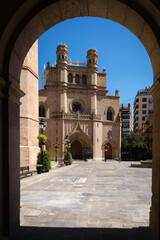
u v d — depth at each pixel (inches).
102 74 1915.6
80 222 211.0
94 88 1807.3
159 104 174.7
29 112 732.0
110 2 184.7
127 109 3299.7
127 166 1088.2
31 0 169.2
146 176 614.9
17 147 202.8
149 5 164.2
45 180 516.4
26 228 193.8
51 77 1720.0
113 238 170.9
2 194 171.0
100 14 211.8
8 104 177.8
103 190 383.9
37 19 190.5
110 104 1894.7
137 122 3287.4
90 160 1672.0
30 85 742.5
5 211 173.0
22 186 423.2
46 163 701.3
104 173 693.9
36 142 794.8
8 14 163.5
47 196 331.6
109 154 1891.0
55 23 218.4
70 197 325.1
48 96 1679.4
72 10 199.8
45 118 1642.5
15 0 162.2
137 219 221.5
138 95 3319.4
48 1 180.9
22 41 196.4
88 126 1744.6
